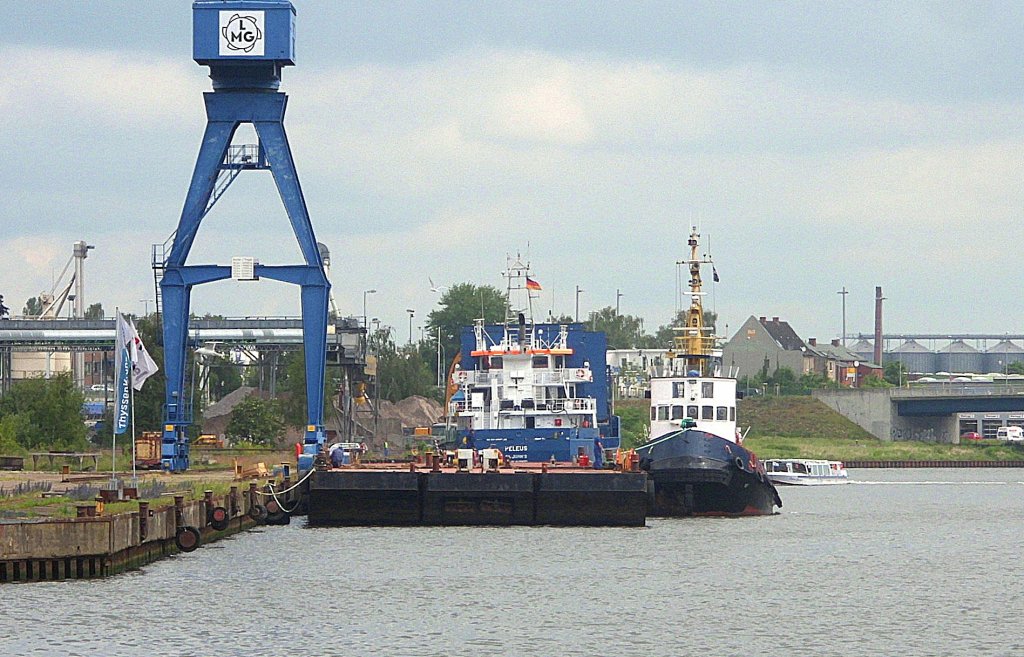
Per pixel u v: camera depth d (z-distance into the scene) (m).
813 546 154.62
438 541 146.00
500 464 163.00
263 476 167.38
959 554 152.50
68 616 101.19
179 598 109.38
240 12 180.62
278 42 180.62
